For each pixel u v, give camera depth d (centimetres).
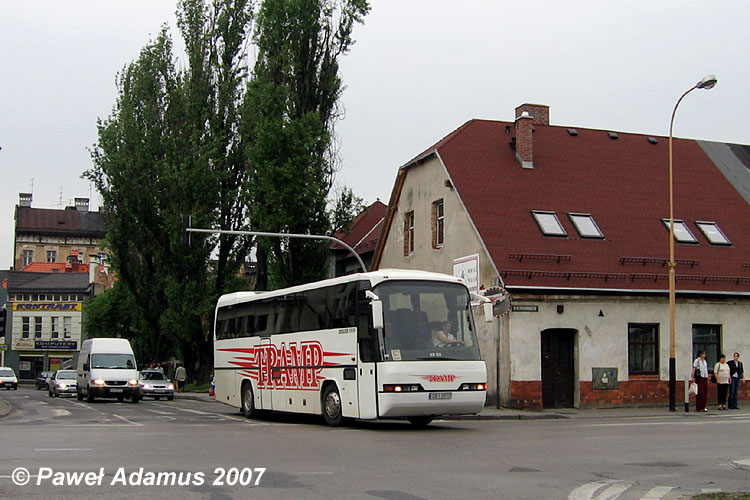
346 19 4197
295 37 4116
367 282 1984
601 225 3209
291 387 2284
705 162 3806
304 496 970
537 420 2481
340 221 4047
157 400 4334
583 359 2917
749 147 4084
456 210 3247
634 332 3027
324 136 3891
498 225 3058
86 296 8619
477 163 3334
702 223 3400
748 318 3169
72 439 1636
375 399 1898
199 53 4869
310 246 3956
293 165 3809
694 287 3078
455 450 1485
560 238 3078
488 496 992
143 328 5394
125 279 5212
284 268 3991
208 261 4884
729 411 2836
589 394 2909
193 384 5225
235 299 2739
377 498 959
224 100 4822
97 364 3781
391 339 1916
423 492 1012
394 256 3856
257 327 2528
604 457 1402
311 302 2219
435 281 2014
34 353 8600
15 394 5575
